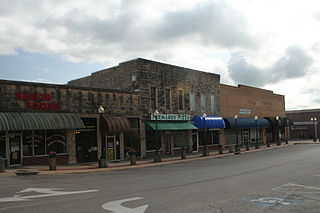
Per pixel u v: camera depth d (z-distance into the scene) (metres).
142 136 29.44
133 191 11.96
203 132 38.44
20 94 21.05
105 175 17.73
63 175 17.72
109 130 24.88
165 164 24.95
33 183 14.23
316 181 14.42
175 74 33.91
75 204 9.58
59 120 22.05
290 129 72.38
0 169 17.92
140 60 29.73
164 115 31.42
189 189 12.37
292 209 8.97
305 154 30.64
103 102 26.12
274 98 57.38
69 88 23.73
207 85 38.81
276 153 33.22
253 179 15.16
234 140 44.16
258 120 48.50
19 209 8.91
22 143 21.19
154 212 8.56
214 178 15.68
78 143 24.39
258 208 9.07
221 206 9.30
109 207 9.16
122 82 30.89
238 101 45.50
